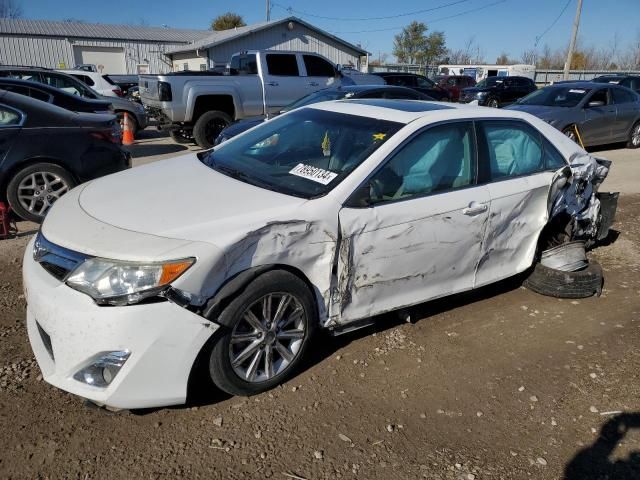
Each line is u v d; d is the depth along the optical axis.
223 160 3.97
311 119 4.09
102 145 6.11
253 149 4.02
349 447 2.77
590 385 3.44
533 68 40.75
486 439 2.90
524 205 4.16
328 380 3.30
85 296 2.59
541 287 4.66
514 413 3.13
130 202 3.14
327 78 13.12
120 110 13.23
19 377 3.12
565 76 32.06
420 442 2.84
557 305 4.55
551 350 3.83
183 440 2.73
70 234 2.83
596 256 5.75
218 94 11.60
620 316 4.41
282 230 2.93
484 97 22.09
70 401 2.95
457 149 3.82
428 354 3.67
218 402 3.03
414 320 4.03
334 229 3.11
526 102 12.52
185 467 2.56
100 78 14.80
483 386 3.36
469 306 4.42
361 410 3.05
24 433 2.70
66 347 2.60
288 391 3.17
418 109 3.96
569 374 3.55
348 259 3.21
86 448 2.63
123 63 37.50
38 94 9.67
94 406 2.82
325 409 3.04
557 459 2.80
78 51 35.88
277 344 3.09
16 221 6.02
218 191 3.28
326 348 3.64
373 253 3.31
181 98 11.31
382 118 3.77
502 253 4.17
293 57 12.61
